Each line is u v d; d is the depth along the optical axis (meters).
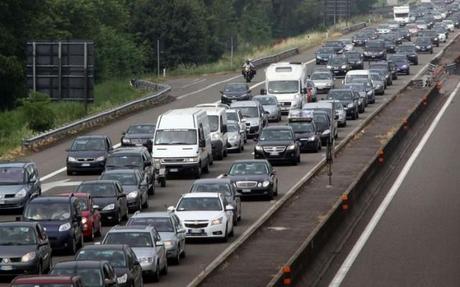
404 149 163.62
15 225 86.62
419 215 113.12
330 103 175.75
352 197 111.56
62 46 199.00
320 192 123.19
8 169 120.25
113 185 111.56
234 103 187.88
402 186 132.38
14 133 184.88
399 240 100.12
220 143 157.00
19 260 83.75
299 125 164.62
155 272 82.38
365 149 159.25
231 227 103.06
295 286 78.00
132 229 84.88
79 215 98.50
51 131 175.62
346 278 84.50
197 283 76.31
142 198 117.94
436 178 137.75
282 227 102.44
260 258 87.94
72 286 65.75
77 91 199.62
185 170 141.00
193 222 100.25
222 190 109.31
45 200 97.75
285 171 145.38
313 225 103.44
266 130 153.50
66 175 143.50
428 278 83.81
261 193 122.88
